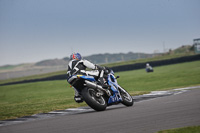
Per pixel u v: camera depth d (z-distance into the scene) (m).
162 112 21.89
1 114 34.19
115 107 30.19
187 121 17.27
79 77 26.61
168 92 42.94
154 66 163.50
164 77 84.75
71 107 35.03
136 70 151.75
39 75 183.75
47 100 50.69
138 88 63.00
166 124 17.06
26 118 28.75
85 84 26.53
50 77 157.38
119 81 85.44
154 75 94.75
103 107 26.69
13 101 61.66
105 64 190.25
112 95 27.95
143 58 198.38
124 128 17.17
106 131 16.83
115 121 19.97
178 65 145.25
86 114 25.97
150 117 20.12
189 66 126.44
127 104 29.05
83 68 27.72
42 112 32.72
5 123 26.41
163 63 164.75
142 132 15.64
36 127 21.30
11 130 21.11
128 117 21.19
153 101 31.64
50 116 28.59
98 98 27.14
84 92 26.42
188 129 14.88
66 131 18.20
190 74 85.81
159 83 71.06
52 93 72.94
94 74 27.72
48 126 21.16
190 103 25.52
